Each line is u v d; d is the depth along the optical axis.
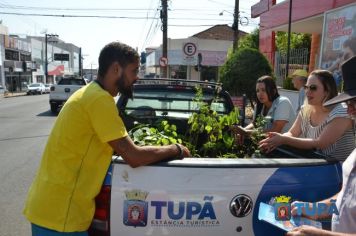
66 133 2.14
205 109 3.67
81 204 2.13
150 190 2.09
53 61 75.25
